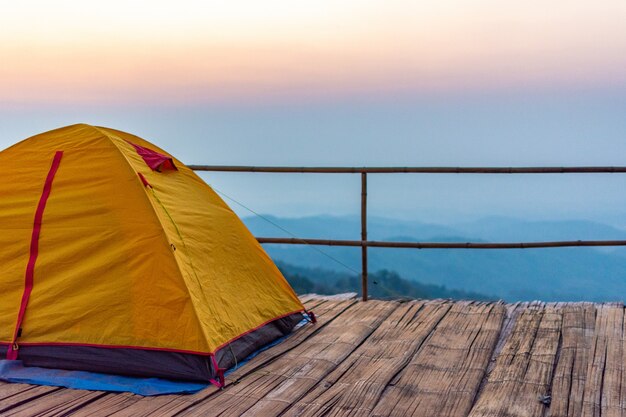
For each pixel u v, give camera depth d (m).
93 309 3.71
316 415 3.14
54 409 3.23
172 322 3.62
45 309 3.78
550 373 3.71
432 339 4.39
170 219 3.93
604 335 4.38
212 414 3.15
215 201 4.58
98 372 3.67
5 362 3.79
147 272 3.71
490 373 3.76
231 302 4.06
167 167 4.39
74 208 3.89
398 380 3.62
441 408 3.22
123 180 3.88
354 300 5.61
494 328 4.61
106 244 3.80
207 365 3.54
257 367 3.83
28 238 3.90
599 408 3.22
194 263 3.90
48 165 4.01
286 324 4.54
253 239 4.70
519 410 3.20
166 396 3.41
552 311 5.07
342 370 3.80
